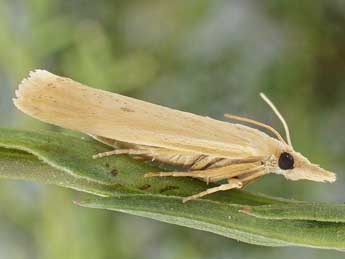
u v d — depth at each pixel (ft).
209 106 0.33
